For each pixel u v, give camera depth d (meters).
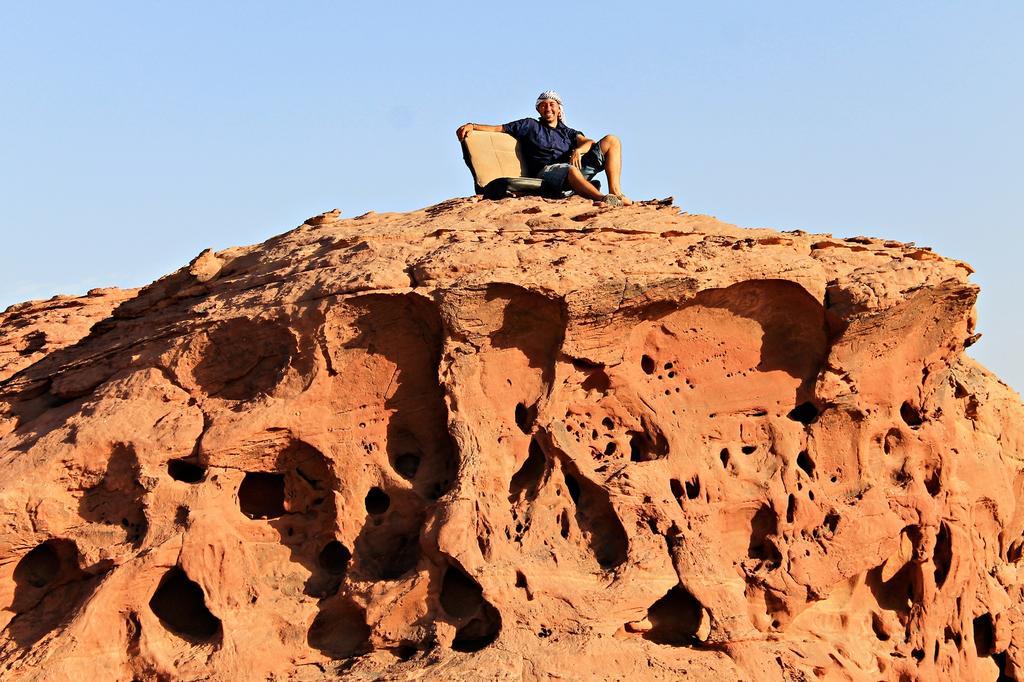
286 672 15.41
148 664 15.17
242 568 15.89
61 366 18.48
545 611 15.31
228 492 16.14
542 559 15.62
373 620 15.32
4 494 15.77
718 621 16.00
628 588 15.59
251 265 18.33
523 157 20.81
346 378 16.52
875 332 17.48
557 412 16.38
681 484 16.61
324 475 16.42
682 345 17.16
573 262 16.58
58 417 17.23
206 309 17.42
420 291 16.19
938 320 17.92
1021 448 20.70
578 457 16.19
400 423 16.64
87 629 15.07
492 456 16.03
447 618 15.27
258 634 15.47
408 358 16.58
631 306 16.38
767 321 17.56
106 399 16.91
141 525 15.98
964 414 19.86
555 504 16.08
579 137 20.86
